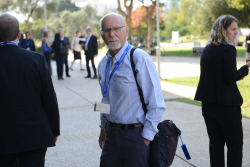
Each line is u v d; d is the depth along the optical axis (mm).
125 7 26531
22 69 2023
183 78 10430
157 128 2287
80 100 7324
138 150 2172
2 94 1970
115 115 2215
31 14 51375
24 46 10023
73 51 13594
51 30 58719
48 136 2062
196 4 36281
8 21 2078
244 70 2674
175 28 75750
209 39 2805
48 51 11281
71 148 4055
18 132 1955
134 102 2170
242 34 57688
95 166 3479
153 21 33969
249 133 4426
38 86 2082
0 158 2047
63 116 5797
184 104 6500
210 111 2811
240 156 2779
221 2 28984
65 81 10523
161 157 2254
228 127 2736
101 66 2408
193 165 3418
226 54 2639
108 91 2271
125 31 2227
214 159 2900
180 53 24625
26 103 2008
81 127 5035
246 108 5969
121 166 2320
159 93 2150
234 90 2701
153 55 23172
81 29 60594
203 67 2822
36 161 2053
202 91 2828
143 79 2129
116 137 2236
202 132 4543
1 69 1998
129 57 2176
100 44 44312
